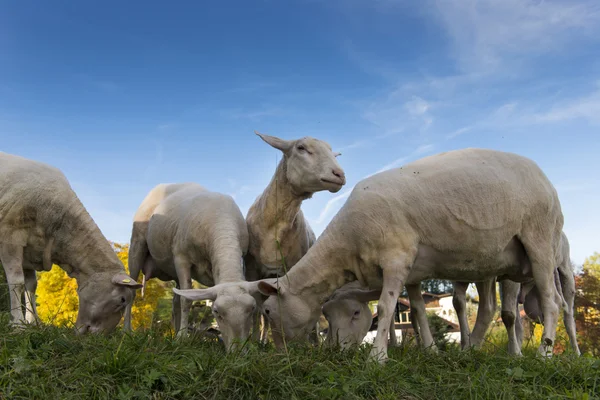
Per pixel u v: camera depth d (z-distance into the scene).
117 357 1.14
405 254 1.60
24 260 1.99
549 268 1.75
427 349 1.62
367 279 1.69
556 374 1.34
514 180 1.74
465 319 2.17
